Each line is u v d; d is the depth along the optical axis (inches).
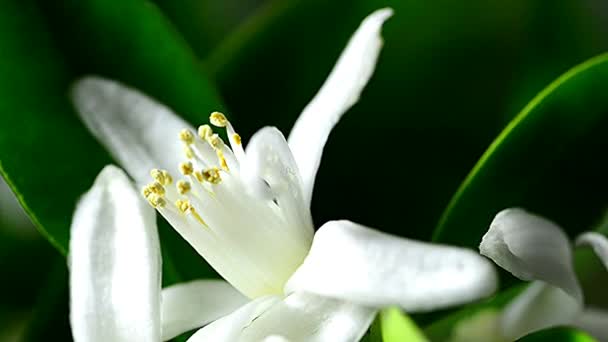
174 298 5.9
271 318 5.6
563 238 5.8
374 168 6.6
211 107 6.4
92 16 6.4
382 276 5.4
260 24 6.6
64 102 6.3
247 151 5.6
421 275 5.4
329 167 6.6
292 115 6.6
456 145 6.6
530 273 5.7
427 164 6.6
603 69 5.9
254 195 5.7
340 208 6.6
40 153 6.2
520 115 6.0
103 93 6.3
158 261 5.8
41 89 6.3
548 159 6.1
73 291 5.8
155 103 6.3
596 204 6.2
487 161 6.1
